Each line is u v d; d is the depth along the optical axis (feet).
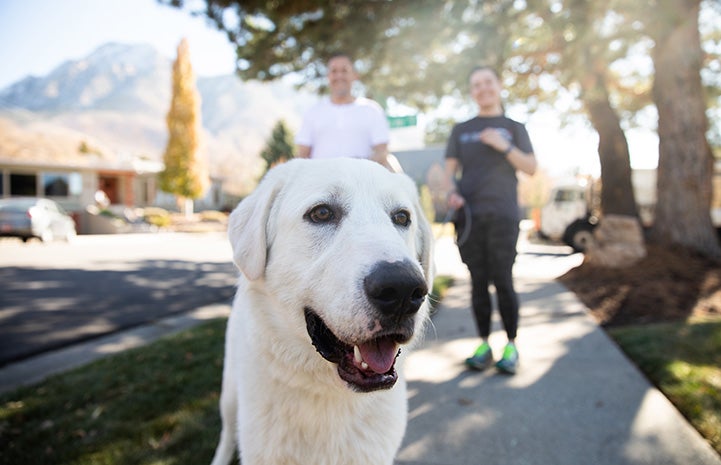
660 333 14.58
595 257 26.68
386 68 37.04
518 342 15.07
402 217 6.97
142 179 125.59
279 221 6.63
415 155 120.67
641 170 52.54
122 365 13.88
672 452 8.54
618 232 26.02
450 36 30.83
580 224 48.14
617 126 31.35
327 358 5.93
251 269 6.61
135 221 94.48
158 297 26.63
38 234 64.49
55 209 70.44
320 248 6.17
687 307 18.20
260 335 6.59
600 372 12.12
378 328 5.19
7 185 91.66
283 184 6.95
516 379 12.00
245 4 27.78
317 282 5.93
